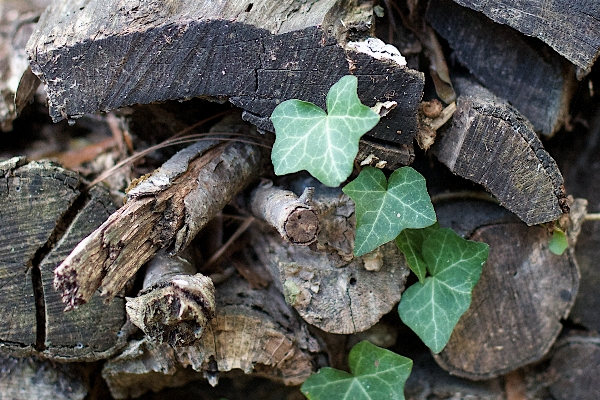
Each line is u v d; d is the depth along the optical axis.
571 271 0.82
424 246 0.80
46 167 0.79
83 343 0.80
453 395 0.86
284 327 0.80
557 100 0.80
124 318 0.80
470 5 0.77
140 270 0.80
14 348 0.80
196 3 0.76
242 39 0.75
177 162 0.78
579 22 0.76
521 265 0.82
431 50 0.81
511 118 0.77
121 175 0.84
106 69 0.76
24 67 0.86
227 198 0.79
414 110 0.77
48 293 0.79
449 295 0.80
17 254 0.79
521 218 0.79
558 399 0.87
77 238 0.79
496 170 0.78
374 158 0.77
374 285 0.80
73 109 0.77
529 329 0.83
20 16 0.90
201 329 0.75
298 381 0.81
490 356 0.83
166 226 0.76
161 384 0.84
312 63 0.76
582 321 0.87
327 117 0.76
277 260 0.80
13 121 0.88
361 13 0.77
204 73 0.76
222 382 0.87
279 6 0.76
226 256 0.83
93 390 0.84
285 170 0.76
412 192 0.78
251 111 0.77
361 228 0.78
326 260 0.80
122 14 0.76
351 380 0.80
